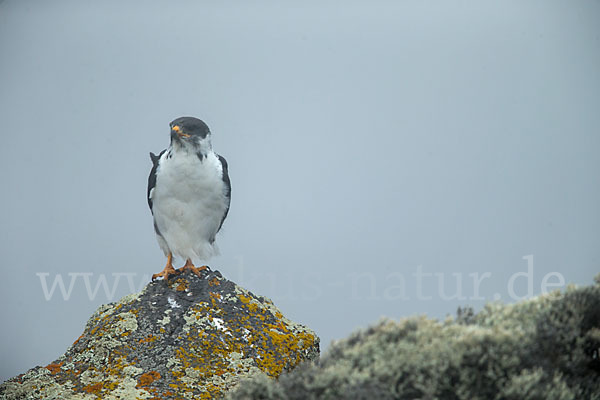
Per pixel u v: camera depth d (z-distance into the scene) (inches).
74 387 425.4
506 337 294.2
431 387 273.7
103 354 447.5
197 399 414.0
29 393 419.2
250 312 488.4
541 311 322.0
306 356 473.4
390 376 284.7
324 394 287.6
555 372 288.5
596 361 309.7
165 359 442.0
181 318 472.4
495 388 278.1
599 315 323.0
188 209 558.3
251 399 309.0
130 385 422.6
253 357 454.0
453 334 305.9
